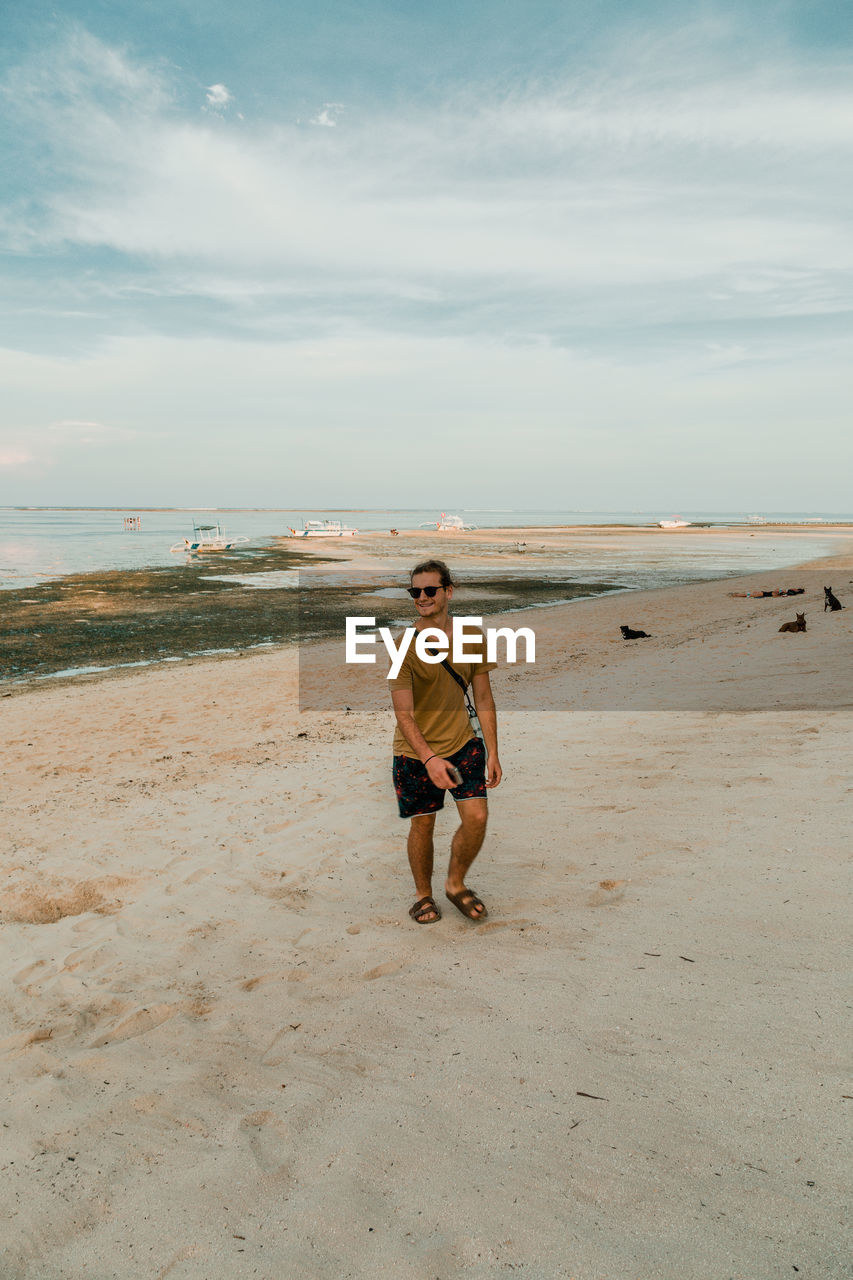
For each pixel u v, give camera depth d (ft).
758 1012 7.86
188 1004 9.99
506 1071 7.47
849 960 8.63
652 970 9.11
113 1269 5.55
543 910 11.50
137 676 46.65
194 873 15.23
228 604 86.17
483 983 9.45
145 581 111.86
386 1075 7.72
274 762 25.16
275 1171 6.46
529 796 17.62
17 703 39.27
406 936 11.28
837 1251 4.93
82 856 16.90
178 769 25.22
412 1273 5.22
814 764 16.88
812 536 270.05
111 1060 8.68
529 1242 5.36
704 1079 6.92
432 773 10.65
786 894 10.64
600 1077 7.17
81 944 12.55
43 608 81.97
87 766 26.45
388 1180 6.15
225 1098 7.71
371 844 15.97
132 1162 6.81
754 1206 5.41
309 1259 5.45
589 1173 5.94
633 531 316.40
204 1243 5.72
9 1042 9.45
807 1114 6.27
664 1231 5.30
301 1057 8.31
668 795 16.24
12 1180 6.68
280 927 12.26
